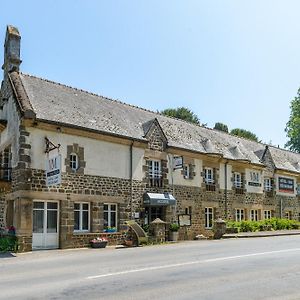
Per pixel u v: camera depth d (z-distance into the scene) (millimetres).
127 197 20172
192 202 24000
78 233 17906
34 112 16812
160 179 22188
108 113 21500
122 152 20312
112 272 10172
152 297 7504
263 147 34344
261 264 11445
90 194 18531
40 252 15898
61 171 17453
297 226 29703
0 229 18766
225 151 27609
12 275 10039
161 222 20469
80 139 18516
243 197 28156
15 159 17234
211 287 8398
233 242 19078
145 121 23500
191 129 27297
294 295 7738
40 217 17031
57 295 7668
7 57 20047
